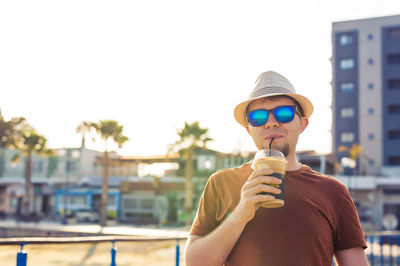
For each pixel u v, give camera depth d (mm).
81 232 26969
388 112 42000
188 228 31641
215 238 1580
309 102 1815
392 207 35250
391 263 9594
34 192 45938
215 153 37594
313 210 1665
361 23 43938
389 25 43125
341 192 1771
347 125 42781
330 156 34125
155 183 38844
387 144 41469
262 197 1460
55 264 15578
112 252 3623
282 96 1816
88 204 40594
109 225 33812
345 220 1736
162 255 17656
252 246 1636
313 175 1806
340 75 43781
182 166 39188
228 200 1758
